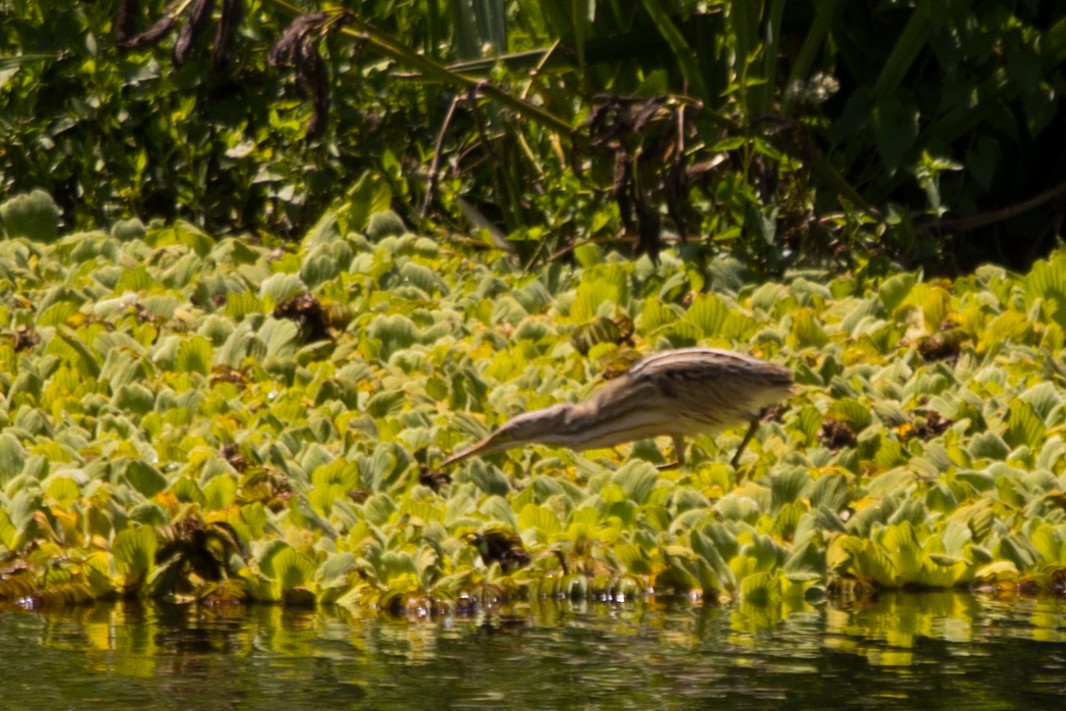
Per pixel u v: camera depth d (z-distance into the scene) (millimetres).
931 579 14414
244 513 14484
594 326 20281
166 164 26156
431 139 26766
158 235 24141
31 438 16266
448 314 21047
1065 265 21328
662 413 16000
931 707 10688
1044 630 12805
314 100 21875
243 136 26516
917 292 20969
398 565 13883
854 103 24188
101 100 25812
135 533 13672
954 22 23547
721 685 11172
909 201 26016
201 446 15992
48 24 26203
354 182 26359
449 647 12188
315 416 17203
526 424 16375
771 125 23062
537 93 25234
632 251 24281
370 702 10727
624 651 12086
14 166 26344
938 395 18266
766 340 20125
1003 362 19344
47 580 13570
